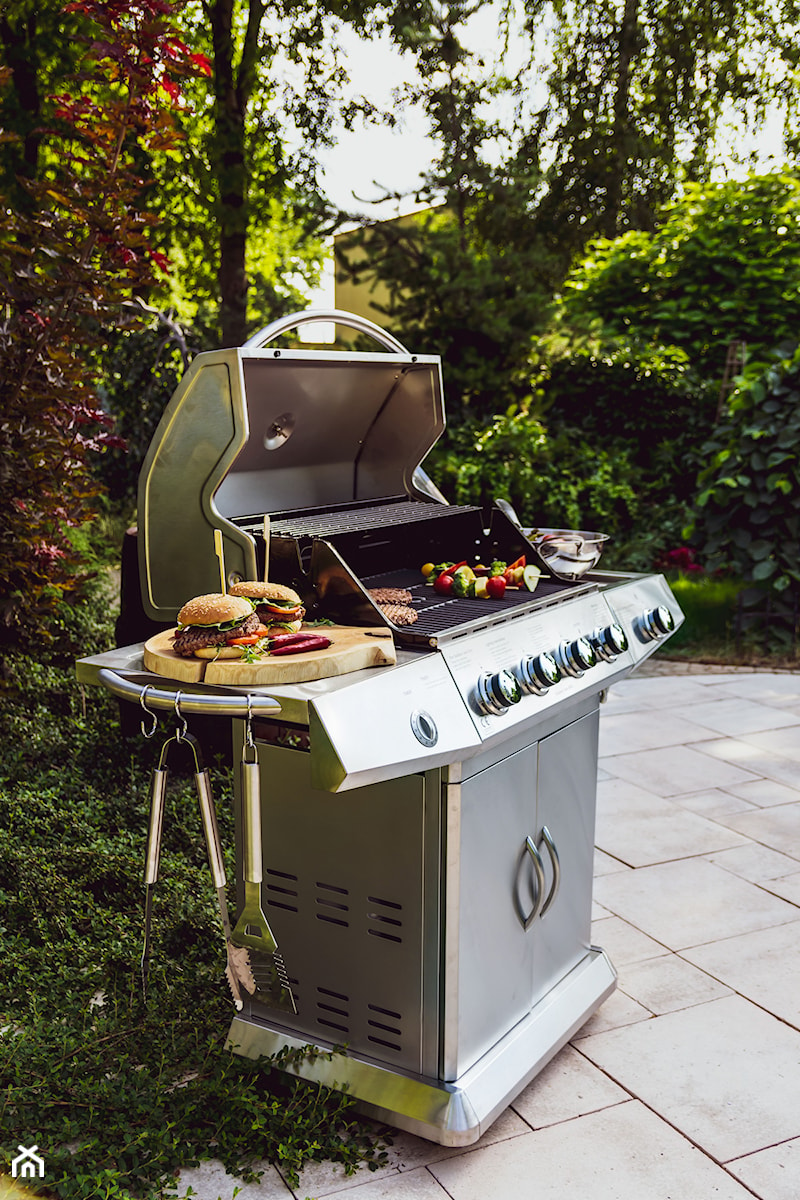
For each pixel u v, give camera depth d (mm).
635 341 8719
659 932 2982
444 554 2725
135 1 3471
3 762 3584
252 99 7008
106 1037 2219
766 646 6234
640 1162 2035
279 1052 2215
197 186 6605
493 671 2057
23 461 3799
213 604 1860
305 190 7133
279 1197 1924
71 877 2936
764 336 9094
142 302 4195
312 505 2775
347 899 2111
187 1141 2016
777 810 3867
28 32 5379
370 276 8188
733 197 9312
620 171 9609
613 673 2473
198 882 2863
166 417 2305
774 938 2945
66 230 3670
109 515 7645
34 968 2539
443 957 2000
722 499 6176
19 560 3904
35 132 4289
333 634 2000
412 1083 2068
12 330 3730
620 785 4137
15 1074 2062
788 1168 2020
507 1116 2188
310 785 2104
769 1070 2346
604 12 9031
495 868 2121
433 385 2719
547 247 9664
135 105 3590
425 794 1953
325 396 2562
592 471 7801
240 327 6840
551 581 2648
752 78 9133
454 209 8172
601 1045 2447
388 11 6961
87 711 4090
